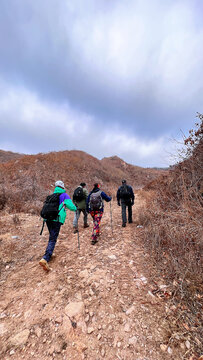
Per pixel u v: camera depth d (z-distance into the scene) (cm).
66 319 206
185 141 434
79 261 326
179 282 245
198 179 388
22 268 320
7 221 566
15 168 1417
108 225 522
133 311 208
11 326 204
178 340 171
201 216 307
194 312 200
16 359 168
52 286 265
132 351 165
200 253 273
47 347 177
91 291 246
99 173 2114
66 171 1689
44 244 412
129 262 311
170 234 330
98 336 183
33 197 891
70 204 330
